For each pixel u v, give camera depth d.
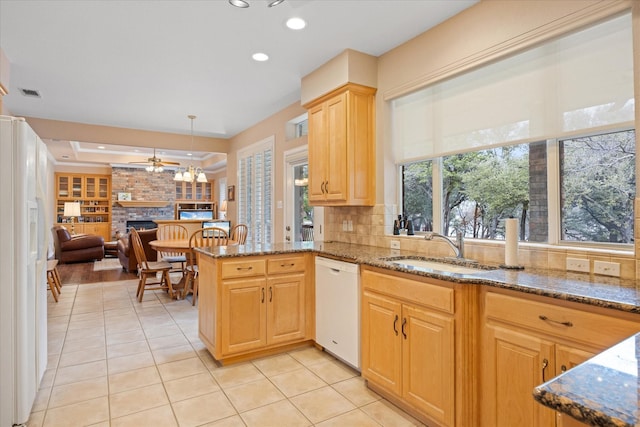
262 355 3.08
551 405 0.65
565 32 2.09
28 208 2.13
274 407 2.30
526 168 2.46
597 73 2.03
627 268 1.85
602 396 0.63
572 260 2.07
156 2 2.55
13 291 2.03
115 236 10.70
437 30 2.84
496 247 2.45
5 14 2.69
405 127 3.26
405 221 3.25
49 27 2.89
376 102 3.39
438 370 2.00
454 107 2.83
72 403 2.35
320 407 2.30
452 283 1.94
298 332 3.19
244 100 4.79
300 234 5.05
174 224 6.78
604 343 1.42
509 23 2.35
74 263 8.30
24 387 2.06
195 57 3.44
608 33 1.99
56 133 5.77
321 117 3.63
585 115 2.08
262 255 3.01
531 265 2.26
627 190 2.00
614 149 2.05
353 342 2.72
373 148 3.41
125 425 2.12
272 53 3.34
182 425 2.12
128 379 2.68
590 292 1.54
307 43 3.15
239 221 6.80
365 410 2.27
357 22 2.81
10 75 3.86
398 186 3.40
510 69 2.45
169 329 3.79
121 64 3.60
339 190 3.37
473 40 2.57
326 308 3.04
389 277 2.33
